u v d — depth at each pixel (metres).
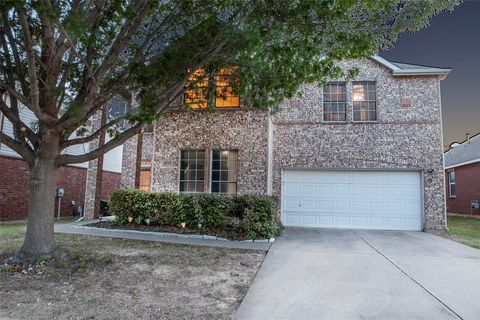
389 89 12.28
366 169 12.11
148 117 5.55
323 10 4.91
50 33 5.09
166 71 5.93
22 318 3.60
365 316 4.00
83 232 9.27
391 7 5.49
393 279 5.48
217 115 11.68
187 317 3.82
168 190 11.62
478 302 4.48
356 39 5.53
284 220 12.34
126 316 3.77
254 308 4.18
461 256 7.27
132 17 5.56
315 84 12.66
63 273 5.20
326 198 12.27
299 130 12.59
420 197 11.80
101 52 6.38
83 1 5.12
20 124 5.89
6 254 5.97
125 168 16.86
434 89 12.05
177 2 5.78
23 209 14.32
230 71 6.72
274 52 5.05
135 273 5.44
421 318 3.96
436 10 5.75
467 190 19.30
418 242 9.10
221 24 5.31
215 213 9.52
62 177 16.48
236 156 11.53
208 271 5.78
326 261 6.68
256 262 6.54
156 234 9.24
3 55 5.77
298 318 3.92
